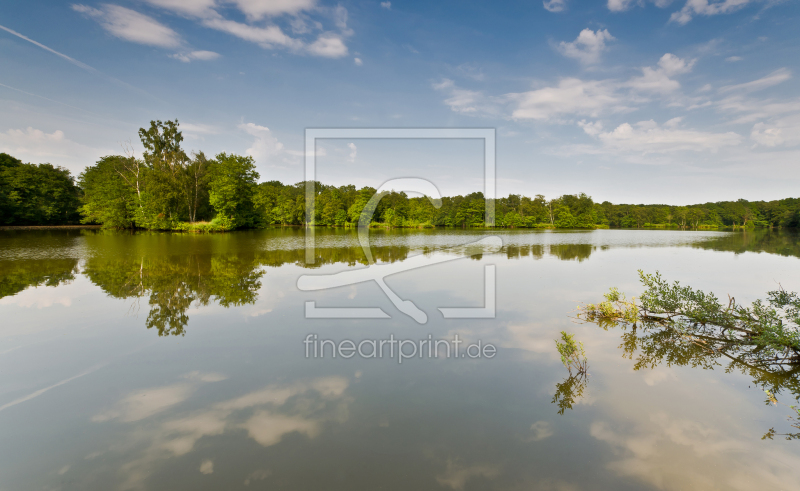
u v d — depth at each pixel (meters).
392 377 7.59
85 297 13.49
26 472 4.80
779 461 5.15
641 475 4.86
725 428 5.91
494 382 7.40
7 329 10.05
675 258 26.31
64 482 4.62
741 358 8.59
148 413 6.18
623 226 119.31
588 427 5.91
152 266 20.67
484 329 10.57
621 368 8.05
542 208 104.44
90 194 60.34
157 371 7.73
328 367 8.04
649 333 10.23
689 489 4.62
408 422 6.00
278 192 92.12
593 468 5.00
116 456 5.11
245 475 4.77
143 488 4.53
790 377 7.61
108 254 25.28
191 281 16.72
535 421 6.06
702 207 128.62
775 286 15.81
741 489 4.64
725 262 23.92
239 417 6.08
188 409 6.32
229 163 54.53
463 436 5.66
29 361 8.12
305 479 4.72
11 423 5.85
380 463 5.03
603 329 10.59
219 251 28.47
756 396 6.91
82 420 5.95
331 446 5.38
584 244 39.22
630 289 15.44
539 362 8.37
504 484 4.68
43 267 19.69
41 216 59.72
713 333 10.08
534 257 27.08
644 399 6.79
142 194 50.31
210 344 9.26
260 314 11.82
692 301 10.95
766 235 58.97
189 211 57.28
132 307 12.30
